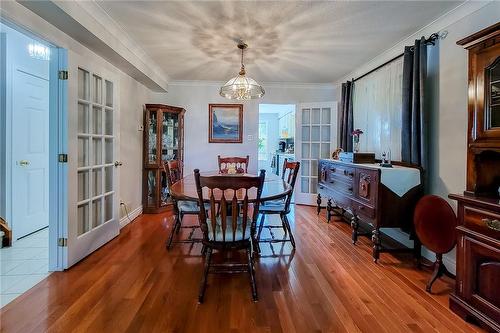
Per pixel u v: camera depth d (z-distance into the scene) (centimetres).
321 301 206
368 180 287
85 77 282
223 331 171
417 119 285
